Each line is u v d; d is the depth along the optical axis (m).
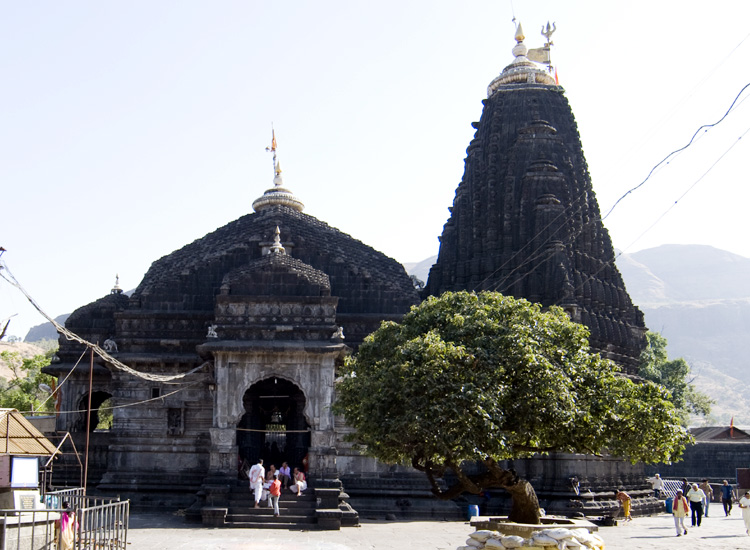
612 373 23.05
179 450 40.12
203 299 42.44
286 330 36.19
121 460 40.03
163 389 40.69
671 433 21.98
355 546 27.27
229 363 35.69
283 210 45.94
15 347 111.31
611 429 22.09
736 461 68.19
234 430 35.22
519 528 19.75
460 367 21.41
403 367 21.59
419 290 54.28
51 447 23.50
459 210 53.16
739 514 49.78
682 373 85.94
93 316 46.22
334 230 47.09
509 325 22.86
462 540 29.39
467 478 21.22
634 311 53.84
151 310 42.09
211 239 46.06
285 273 37.19
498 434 20.31
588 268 49.44
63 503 24.03
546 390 20.81
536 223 47.84
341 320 42.16
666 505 47.44
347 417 25.73
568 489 41.38
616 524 39.44
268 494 34.47
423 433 20.55
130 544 26.25
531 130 51.12
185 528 31.88
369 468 40.28
